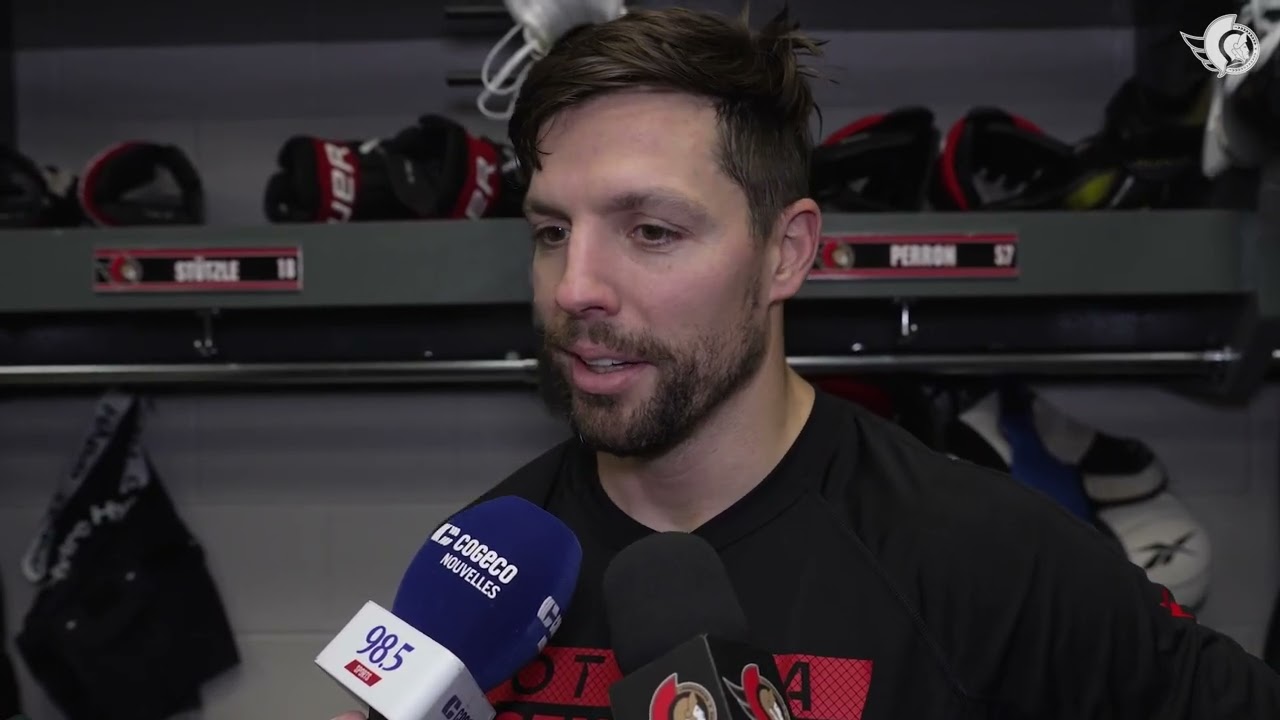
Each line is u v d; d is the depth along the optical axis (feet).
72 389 5.22
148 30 4.92
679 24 2.03
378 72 5.12
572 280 1.97
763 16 4.72
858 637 2.09
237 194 5.13
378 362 4.25
